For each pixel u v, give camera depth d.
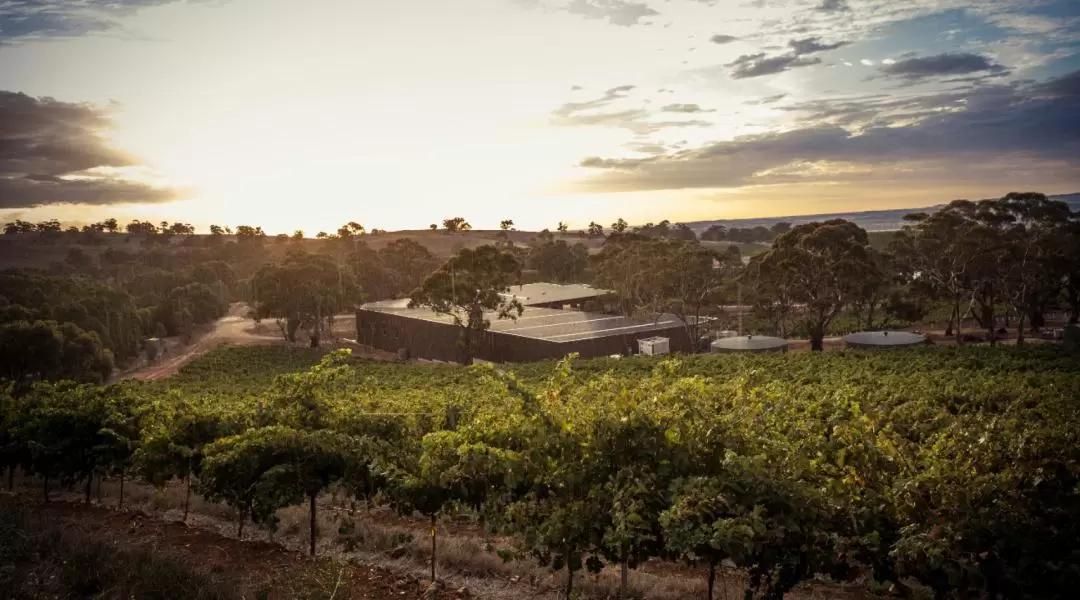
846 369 39.88
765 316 82.31
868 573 12.27
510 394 12.38
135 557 11.45
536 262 159.50
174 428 15.64
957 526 8.89
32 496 19.88
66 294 91.75
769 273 73.00
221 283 149.12
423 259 157.00
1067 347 50.28
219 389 48.78
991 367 38.59
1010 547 8.88
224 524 16.17
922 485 9.40
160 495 18.41
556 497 11.07
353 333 111.44
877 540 8.97
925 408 19.08
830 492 9.78
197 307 124.50
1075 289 76.00
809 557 9.25
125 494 19.83
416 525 16.44
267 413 14.80
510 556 11.19
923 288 77.94
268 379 60.50
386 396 28.59
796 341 80.38
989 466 10.07
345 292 114.81
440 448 12.28
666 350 67.56
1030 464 9.77
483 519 12.05
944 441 11.38
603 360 52.56
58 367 63.22
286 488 12.84
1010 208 71.88
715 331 87.81
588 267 168.62
